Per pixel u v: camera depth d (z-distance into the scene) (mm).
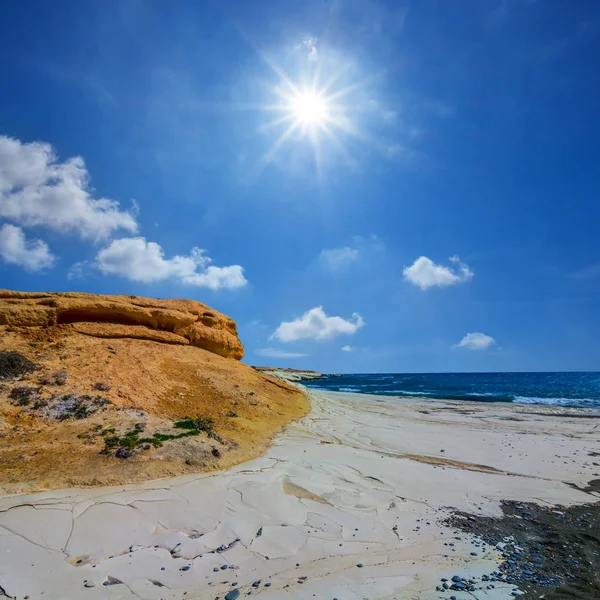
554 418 17969
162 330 17438
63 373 10930
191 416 11172
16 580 4562
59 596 4438
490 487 8648
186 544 5660
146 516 6168
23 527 5484
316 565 5375
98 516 5965
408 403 23641
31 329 13156
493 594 4727
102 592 4578
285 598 4582
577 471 9883
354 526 6539
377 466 9656
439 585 4918
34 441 8070
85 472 7273
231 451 9562
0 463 7090
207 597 4605
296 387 22688
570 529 6688
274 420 14008
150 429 9445
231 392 14641
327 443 11836
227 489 7398
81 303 14984
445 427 15477
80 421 9172
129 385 11672
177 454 8562
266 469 8734
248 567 5262
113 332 15250
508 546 6047
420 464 10125
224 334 20250
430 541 6156
